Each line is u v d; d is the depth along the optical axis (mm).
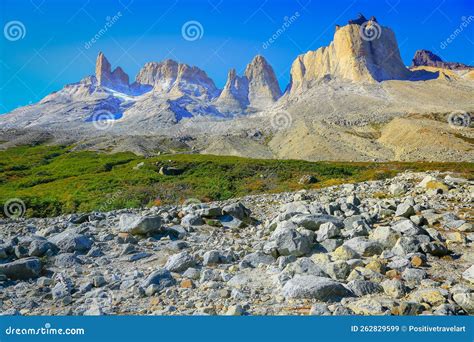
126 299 9148
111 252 13609
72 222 20297
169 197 43312
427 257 11086
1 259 12398
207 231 16641
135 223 15500
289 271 9789
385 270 9914
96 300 9125
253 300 8594
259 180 56969
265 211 22594
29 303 9094
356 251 11625
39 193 50750
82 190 51062
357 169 67688
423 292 8203
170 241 14844
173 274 10719
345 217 16891
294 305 8180
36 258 11570
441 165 71438
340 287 8578
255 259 11617
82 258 12750
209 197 43719
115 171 75562
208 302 8602
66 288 9836
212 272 10367
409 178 30109
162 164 75750
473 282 8977
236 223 17750
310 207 18281
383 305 7738
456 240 12641
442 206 17609
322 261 10711
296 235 12148
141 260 12664
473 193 19531
